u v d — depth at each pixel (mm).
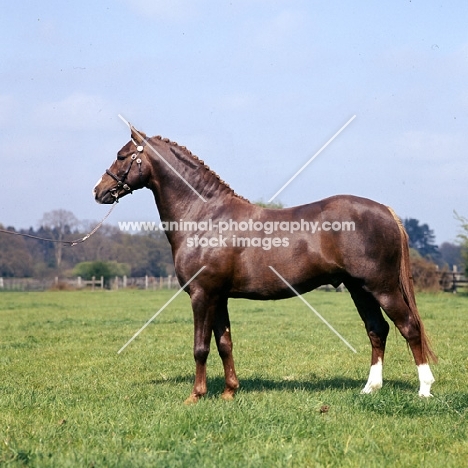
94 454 5457
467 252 38312
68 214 78375
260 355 12719
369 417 6855
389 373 10227
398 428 6375
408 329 7969
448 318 20078
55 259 75250
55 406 7598
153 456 5336
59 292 48969
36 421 6805
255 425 6309
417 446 5914
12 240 72375
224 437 6008
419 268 39125
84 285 58062
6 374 10898
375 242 7879
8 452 5516
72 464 5172
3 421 6805
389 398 7340
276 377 10102
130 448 5680
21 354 13398
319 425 6340
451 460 5438
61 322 21094
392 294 7977
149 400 7828
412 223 119625
